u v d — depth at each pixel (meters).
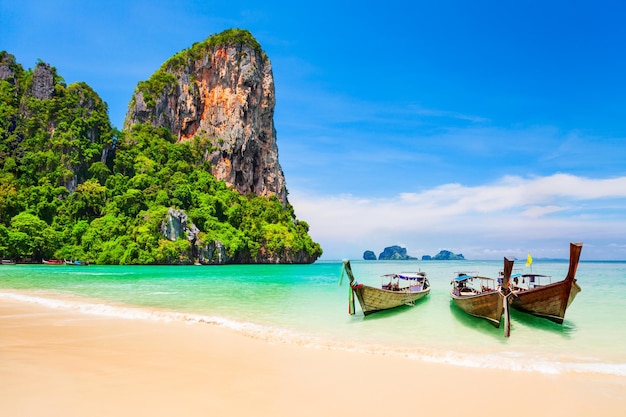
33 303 22.06
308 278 49.66
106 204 87.19
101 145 96.44
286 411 7.73
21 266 66.50
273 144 144.12
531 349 14.27
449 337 16.02
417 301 25.22
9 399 7.63
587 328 18.03
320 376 10.13
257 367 10.74
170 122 126.31
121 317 18.14
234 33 140.75
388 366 11.33
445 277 55.78
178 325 16.66
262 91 142.38
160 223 80.69
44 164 86.25
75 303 21.78
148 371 9.86
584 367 11.59
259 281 43.38
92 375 9.34
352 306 20.42
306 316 20.28
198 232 86.38
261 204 119.56
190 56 136.88
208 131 131.38
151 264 77.31
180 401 7.93
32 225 73.94
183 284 37.88
